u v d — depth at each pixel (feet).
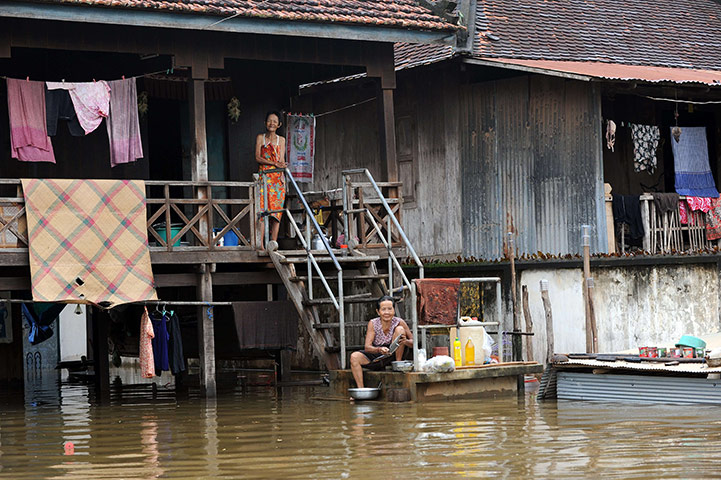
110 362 79.05
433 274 65.21
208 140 64.75
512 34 72.08
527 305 56.13
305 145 65.51
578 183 66.23
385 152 59.77
